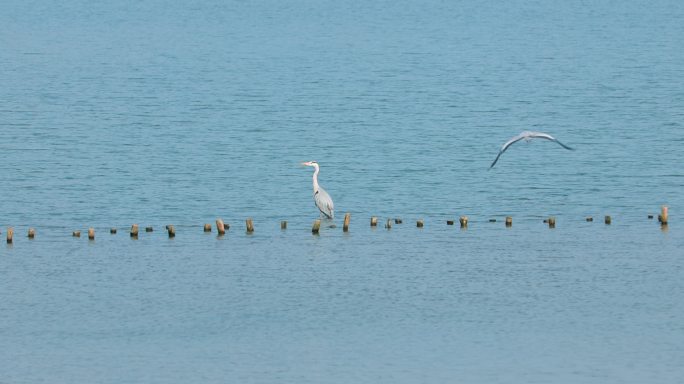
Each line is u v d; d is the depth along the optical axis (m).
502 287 45.91
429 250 51.50
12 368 37.31
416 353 38.59
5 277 47.28
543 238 53.97
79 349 39.03
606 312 42.84
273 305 43.66
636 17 193.38
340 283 46.41
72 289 45.69
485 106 98.62
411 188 65.81
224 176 68.75
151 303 44.00
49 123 87.81
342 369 37.19
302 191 64.88
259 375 36.66
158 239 53.62
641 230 55.81
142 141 80.44
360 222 57.41
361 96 104.06
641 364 37.66
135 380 36.25
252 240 53.41
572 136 83.38
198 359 38.09
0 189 64.56
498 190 65.38
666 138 82.00
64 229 55.78
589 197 63.66
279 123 88.75
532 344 39.47
